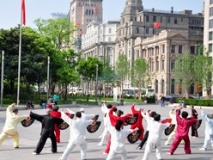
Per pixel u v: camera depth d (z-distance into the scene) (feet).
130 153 45.52
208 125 49.14
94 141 55.62
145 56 344.28
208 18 277.23
